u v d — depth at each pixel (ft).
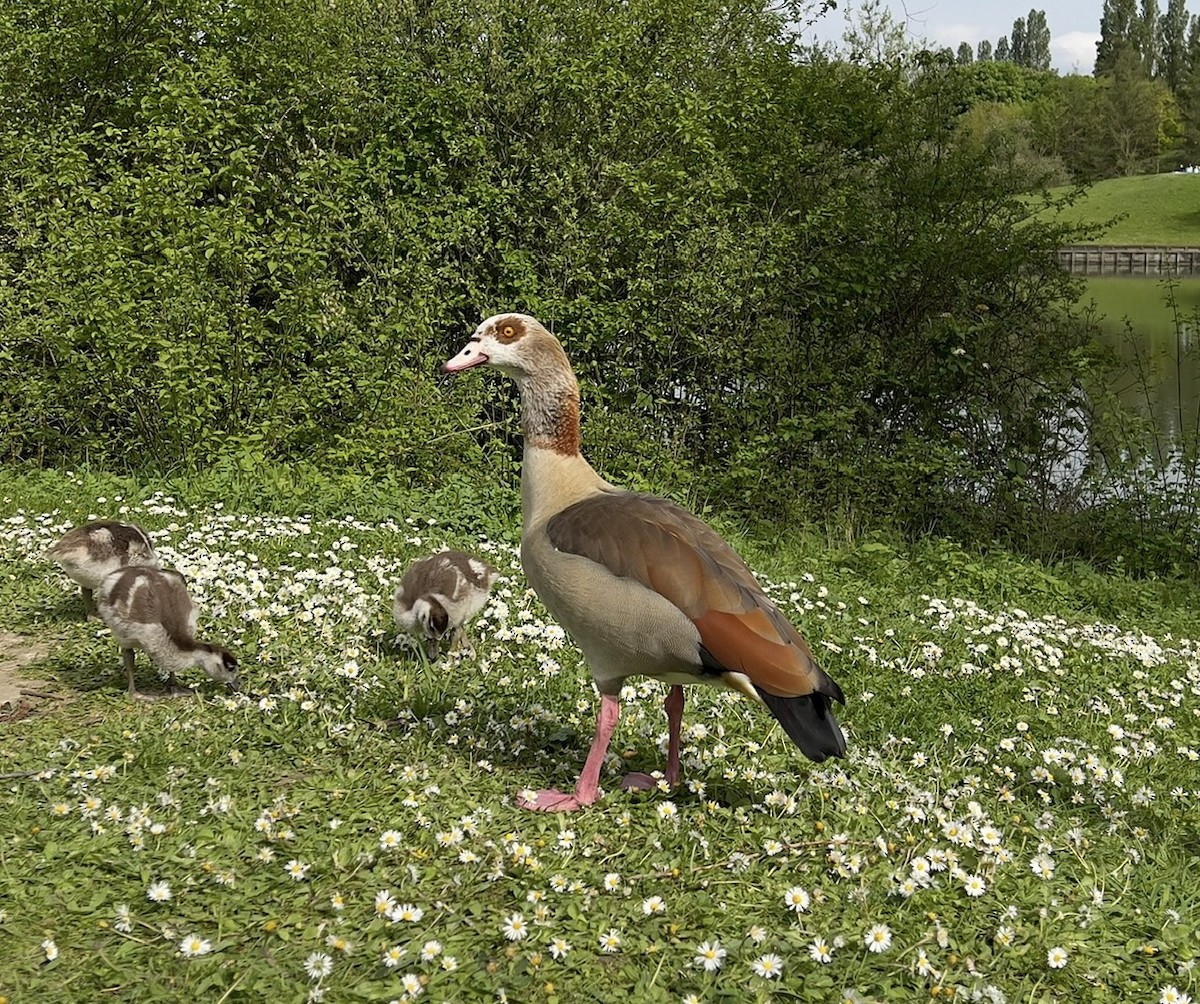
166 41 52.80
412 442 47.78
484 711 20.74
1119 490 53.57
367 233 51.21
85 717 20.35
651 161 54.08
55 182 48.93
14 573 28.84
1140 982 13.78
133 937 13.60
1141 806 18.92
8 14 52.65
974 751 20.72
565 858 15.44
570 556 17.21
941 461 52.44
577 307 51.78
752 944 13.73
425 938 13.64
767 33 61.36
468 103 52.19
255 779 17.78
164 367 44.62
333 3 55.06
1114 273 201.46
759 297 53.93
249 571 27.99
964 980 13.44
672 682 17.65
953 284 58.65
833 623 28.91
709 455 55.52
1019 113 146.72
